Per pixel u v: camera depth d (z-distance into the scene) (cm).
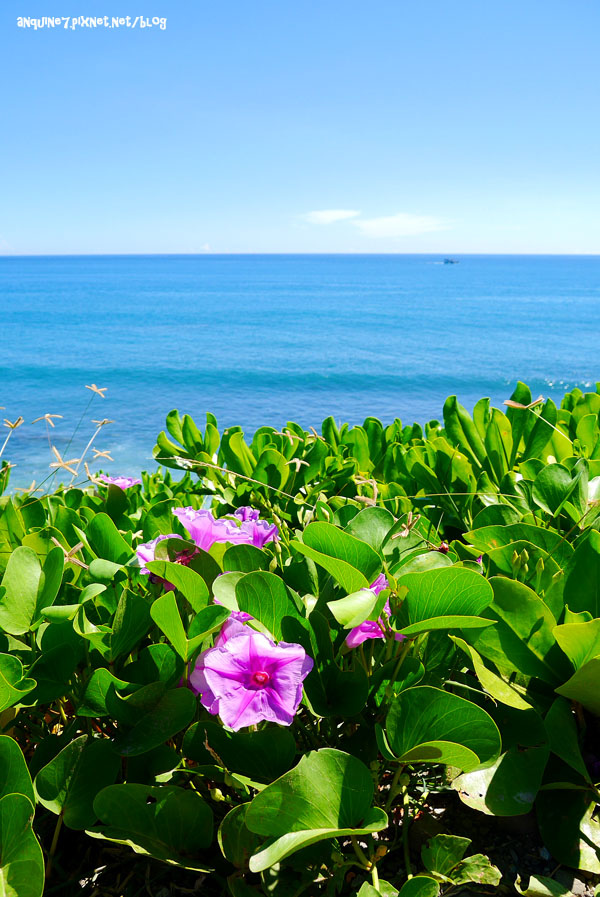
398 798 168
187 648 141
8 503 216
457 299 8650
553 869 153
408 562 171
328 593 171
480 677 152
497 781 151
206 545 179
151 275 17112
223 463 346
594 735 173
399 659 161
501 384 3030
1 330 5091
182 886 147
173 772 149
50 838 156
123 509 236
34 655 159
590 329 5253
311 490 306
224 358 3694
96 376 3120
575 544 219
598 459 300
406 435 375
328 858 143
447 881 146
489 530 202
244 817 138
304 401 2603
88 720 158
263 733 147
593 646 151
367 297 8988
